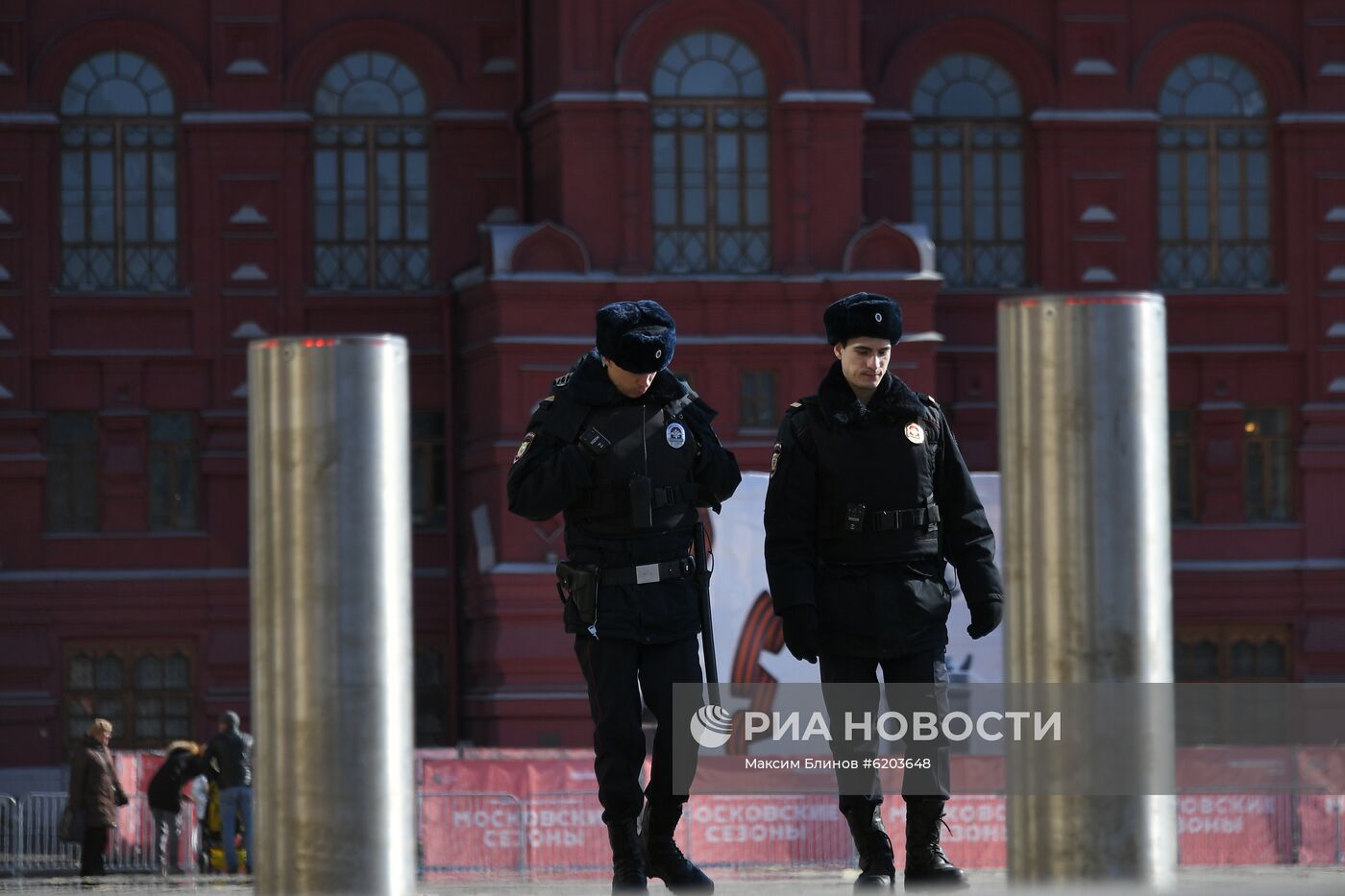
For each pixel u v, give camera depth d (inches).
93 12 3245.6
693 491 634.2
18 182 3213.6
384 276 3307.1
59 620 3169.3
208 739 3171.8
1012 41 3378.4
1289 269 3390.7
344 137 3304.6
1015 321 402.9
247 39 3284.9
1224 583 3312.0
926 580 637.3
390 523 404.2
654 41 3090.6
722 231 3097.9
